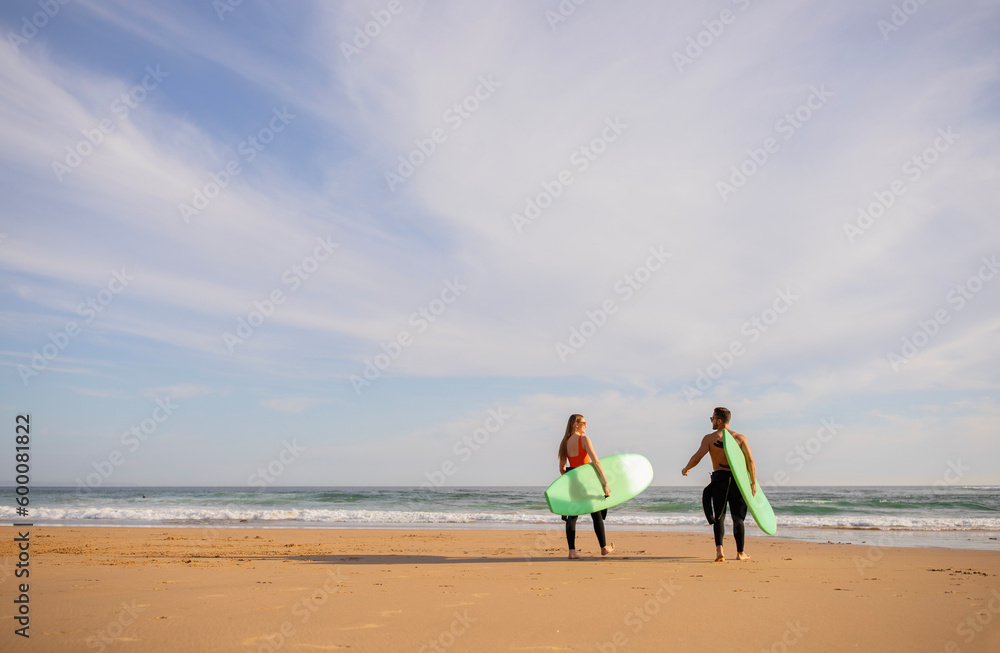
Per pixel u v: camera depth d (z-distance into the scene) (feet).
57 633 9.62
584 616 11.15
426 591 13.82
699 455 20.62
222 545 27.12
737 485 19.61
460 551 24.68
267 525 43.93
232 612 11.29
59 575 16.39
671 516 54.24
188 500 93.09
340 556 22.41
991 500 91.91
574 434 21.89
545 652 8.83
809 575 16.71
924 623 10.74
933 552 24.08
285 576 16.35
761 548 25.98
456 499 95.50
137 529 37.29
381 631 9.95
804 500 93.15
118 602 12.19
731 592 13.78
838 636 9.82
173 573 16.85
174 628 10.01
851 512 65.57
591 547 26.71
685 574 16.80
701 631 10.09
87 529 37.14
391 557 22.03
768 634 9.93
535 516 55.57
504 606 12.03
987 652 8.93
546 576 16.40
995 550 26.48
